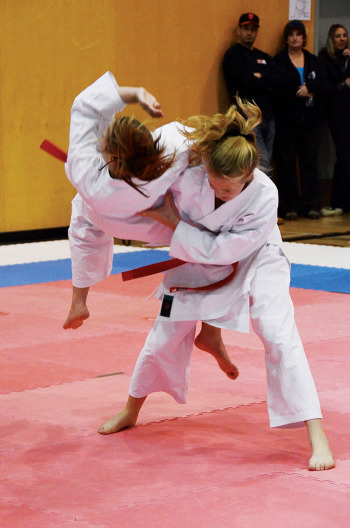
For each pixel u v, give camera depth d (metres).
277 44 16.39
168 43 14.81
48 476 4.38
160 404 5.67
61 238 14.28
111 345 7.30
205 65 15.35
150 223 4.60
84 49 13.91
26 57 13.38
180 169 4.32
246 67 15.16
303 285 10.02
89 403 5.68
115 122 4.22
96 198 4.40
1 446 4.84
